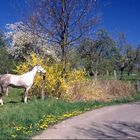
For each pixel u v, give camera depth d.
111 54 62.34
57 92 22.67
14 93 25.53
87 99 22.83
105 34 58.38
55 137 11.27
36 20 23.31
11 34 42.66
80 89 23.31
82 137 11.30
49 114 15.27
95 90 24.34
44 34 23.34
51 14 22.94
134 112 16.72
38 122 13.34
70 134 11.72
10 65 46.56
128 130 12.46
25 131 11.94
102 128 12.76
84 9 23.09
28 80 20.25
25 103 19.09
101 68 59.66
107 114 16.05
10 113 14.13
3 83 19.88
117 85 27.16
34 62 23.06
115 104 20.78
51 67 22.81
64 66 23.16
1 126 12.47
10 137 11.06
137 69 71.94
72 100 21.48
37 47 28.05
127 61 63.72
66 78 23.31
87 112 16.69
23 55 38.25
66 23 23.00
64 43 23.09
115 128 12.79
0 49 48.50
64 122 13.90
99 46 57.06
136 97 25.89
